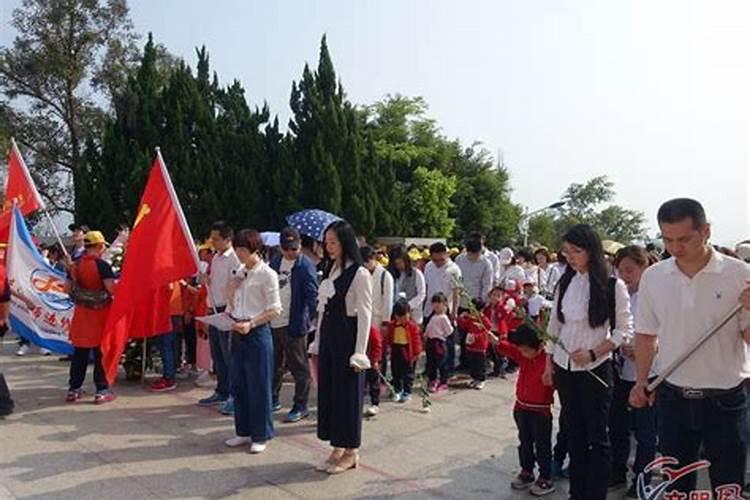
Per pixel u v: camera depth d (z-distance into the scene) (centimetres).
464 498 450
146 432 579
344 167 2231
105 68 2739
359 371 485
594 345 408
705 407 327
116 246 909
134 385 757
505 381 820
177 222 672
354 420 486
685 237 315
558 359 422
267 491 453
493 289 781
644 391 351
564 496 457
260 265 541
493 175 3803
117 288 644
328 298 489
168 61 2841
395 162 3388
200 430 588
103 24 2752
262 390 532
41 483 459
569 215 6025
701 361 326
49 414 629
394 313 718
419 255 997
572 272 432
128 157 1880
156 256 658
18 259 752
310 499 441
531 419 466
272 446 550
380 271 659
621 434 471
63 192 2833
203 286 783
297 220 912
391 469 503
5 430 576
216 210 1944
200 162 1961
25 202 784
